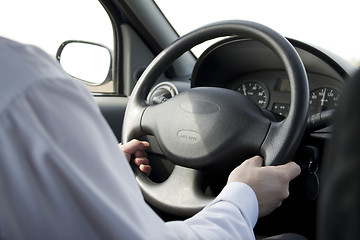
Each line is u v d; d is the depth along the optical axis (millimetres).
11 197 371
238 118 903
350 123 292
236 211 627
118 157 450
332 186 310
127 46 1895
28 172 372
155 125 1010
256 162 793
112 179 412
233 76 1412
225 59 1340
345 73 1096
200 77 1386
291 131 826
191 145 934
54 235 387
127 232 404
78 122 401
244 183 698
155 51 1973
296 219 1119
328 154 327
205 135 921
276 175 744
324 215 329
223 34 1005
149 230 446
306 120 839
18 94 373
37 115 379
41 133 373
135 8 1797
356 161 288
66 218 387
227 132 901
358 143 287
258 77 1360
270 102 1316
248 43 1238
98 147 410
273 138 848
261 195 718
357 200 289
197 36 1038
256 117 895
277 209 1111
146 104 1081
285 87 1293
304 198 1081
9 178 367
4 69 382
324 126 944
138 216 431
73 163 385
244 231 602
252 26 941
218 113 924
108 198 402
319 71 1215
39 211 378
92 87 1915
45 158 371
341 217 304
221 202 645
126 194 426
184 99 988
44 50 424
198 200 911
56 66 421
